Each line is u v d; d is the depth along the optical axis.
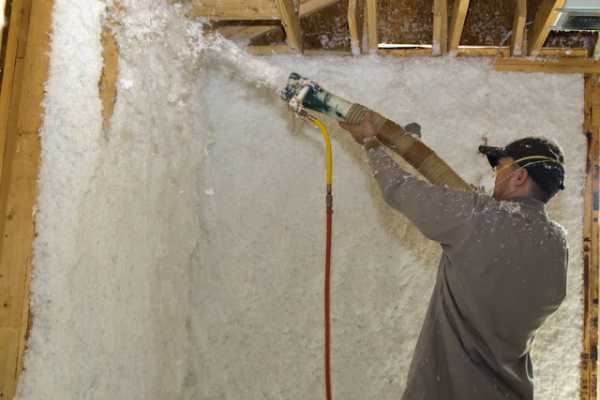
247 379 2.64
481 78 2.64
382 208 2.64
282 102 2.71
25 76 1.65
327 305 2.05
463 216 1.74
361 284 2.62
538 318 1.77
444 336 1.81
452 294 1.80
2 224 1.62
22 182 1.63
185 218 2.57
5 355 1.58
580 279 2.54
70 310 1.75
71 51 1.74
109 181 1.97
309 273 2.64
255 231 2.68
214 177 2.72
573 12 2.25
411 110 2.66
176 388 2.52
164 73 2.36
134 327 2.17
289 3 2.41
